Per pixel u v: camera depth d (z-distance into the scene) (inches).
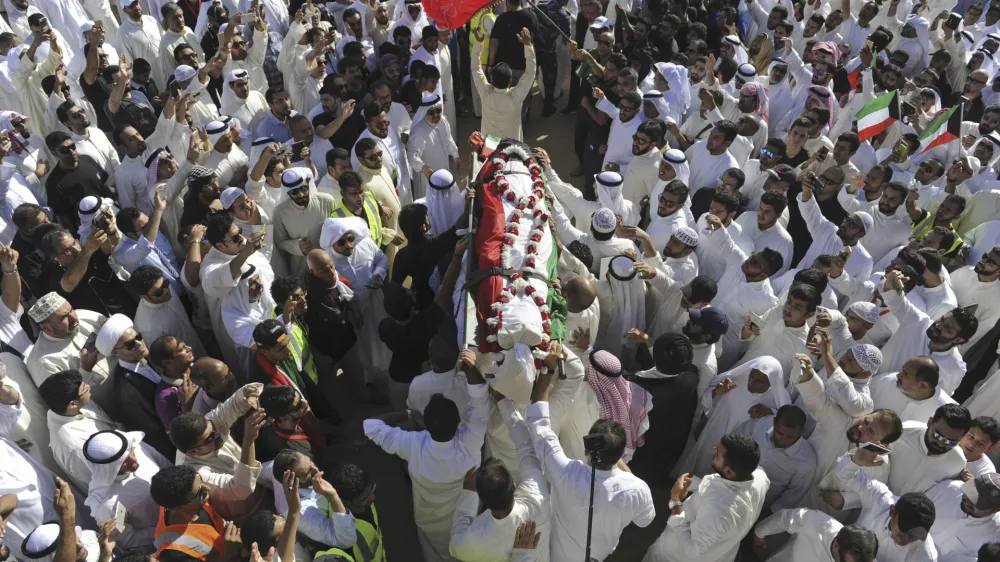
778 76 377.7
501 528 163.2
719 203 248.8
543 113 449.4
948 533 177.9
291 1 461.7
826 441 197.5
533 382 185.2
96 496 172.1
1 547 154.3
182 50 354.3
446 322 220.4
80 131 301.6
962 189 309.7
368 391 264.7
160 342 200.2
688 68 387.5
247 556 158.7
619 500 165.9
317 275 232.5
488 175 250.7
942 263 251.3
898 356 227.8
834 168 285.0
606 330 242.7
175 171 279.0
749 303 235.1
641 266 227.1
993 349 252.5
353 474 167.0
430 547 201.3
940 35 476.1
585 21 440.5
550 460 172.4
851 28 459.8
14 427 192.4
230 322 228.4
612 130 328.8
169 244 276.4
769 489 202.5
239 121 333.1
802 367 191.3
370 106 299.0
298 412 194.7
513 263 209.8
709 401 215.3
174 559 155.1
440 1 311.4
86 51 352.8
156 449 203.6
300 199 259.1
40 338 207.9
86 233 255.9
